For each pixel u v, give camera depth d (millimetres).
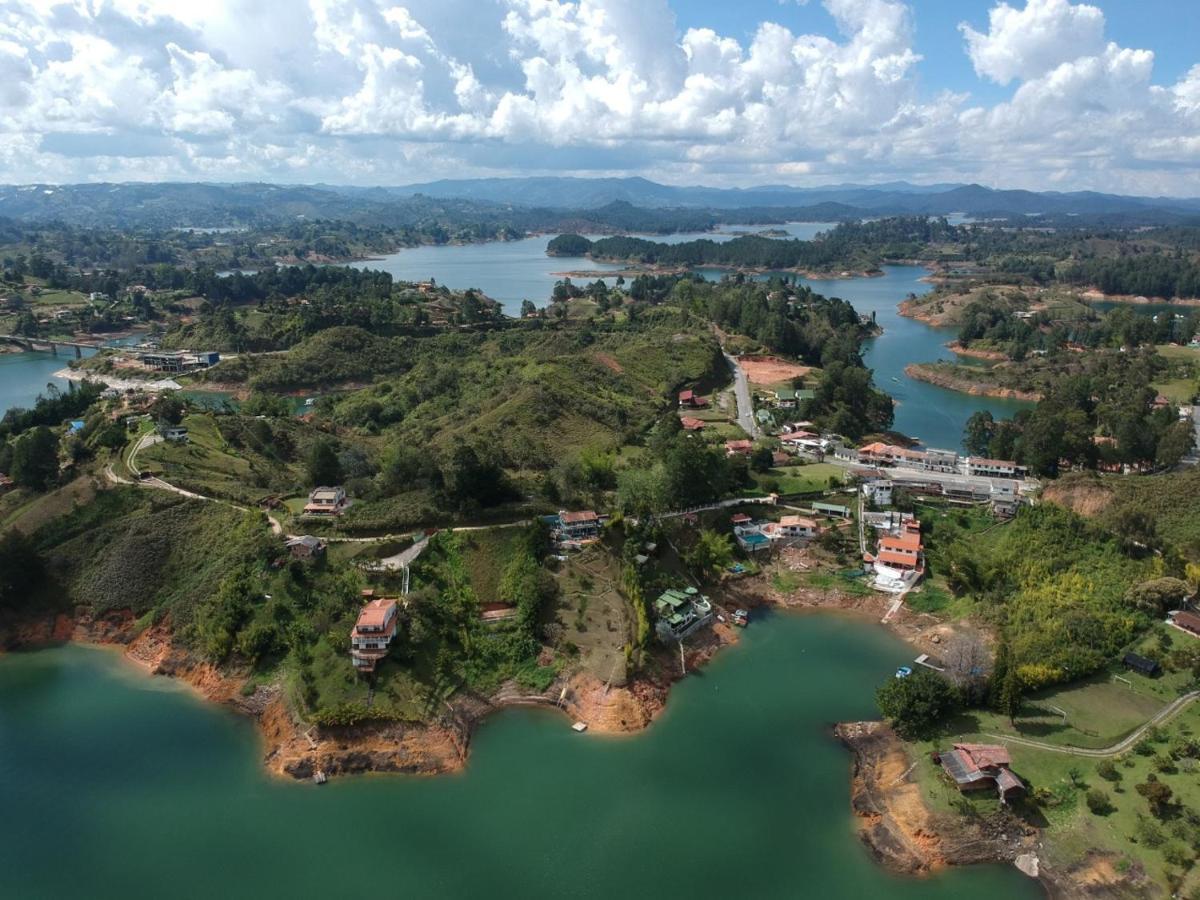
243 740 84250
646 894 66125
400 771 80125
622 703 88562
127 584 104500
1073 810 71938
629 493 122375
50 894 66188
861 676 97062
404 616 94250
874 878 68188
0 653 98938
